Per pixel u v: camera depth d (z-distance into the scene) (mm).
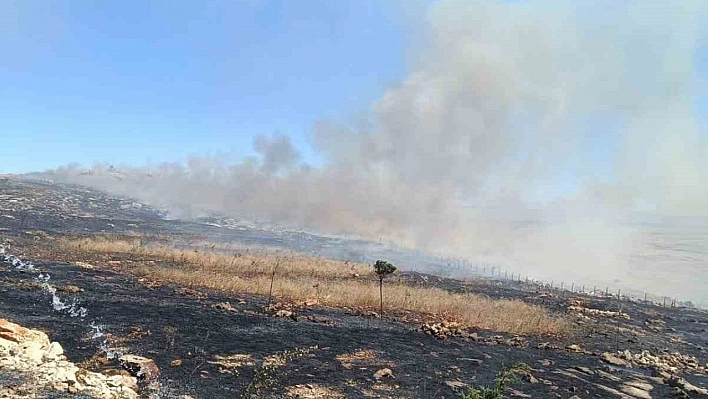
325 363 11062
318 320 15758
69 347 10133
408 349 13266
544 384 11125
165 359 10109
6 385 6648
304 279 25328
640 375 13062
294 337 13219
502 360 13031
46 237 32656
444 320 18266
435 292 24938
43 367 7609
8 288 15289
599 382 11828
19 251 24828
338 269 31578
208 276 22172
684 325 24234
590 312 24984
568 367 13062
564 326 19422
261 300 18719
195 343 11555
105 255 27250
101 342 10773
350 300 20625
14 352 7980
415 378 10602
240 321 14438
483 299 24531
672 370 14055
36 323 11688
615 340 18203
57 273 19453
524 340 16438
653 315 26406
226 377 9352
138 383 8453
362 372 10641
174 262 27406
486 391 8672
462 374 11250
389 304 20547
